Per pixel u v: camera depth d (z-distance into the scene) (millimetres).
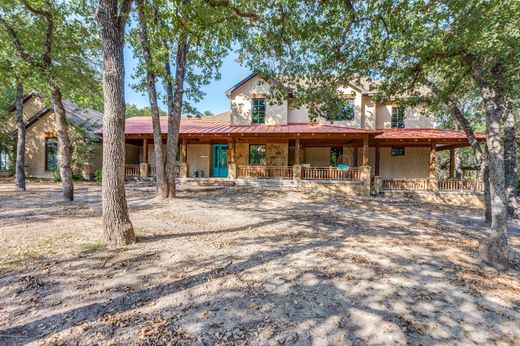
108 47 4402
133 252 4211
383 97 8102
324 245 4961
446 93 7375
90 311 2635
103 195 4500
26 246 4266
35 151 16891
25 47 7699
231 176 14297
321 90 7457
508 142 8977
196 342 2256
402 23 5234
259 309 2781
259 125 15945
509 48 4391
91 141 16484
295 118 16453
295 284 3352
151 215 7082
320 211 8523
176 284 3254
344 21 5902
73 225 5594
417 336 2430
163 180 9539
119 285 3164
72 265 3637
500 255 4188
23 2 7047
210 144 17312
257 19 6320
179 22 5562
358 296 3105
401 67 6867
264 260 4121
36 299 2805
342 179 13680
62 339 2227
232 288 3201
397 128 16000
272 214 7812
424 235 6020
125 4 4559
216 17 5984
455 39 4637
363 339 2363
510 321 2729
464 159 25844
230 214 7609
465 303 3047
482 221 8273
